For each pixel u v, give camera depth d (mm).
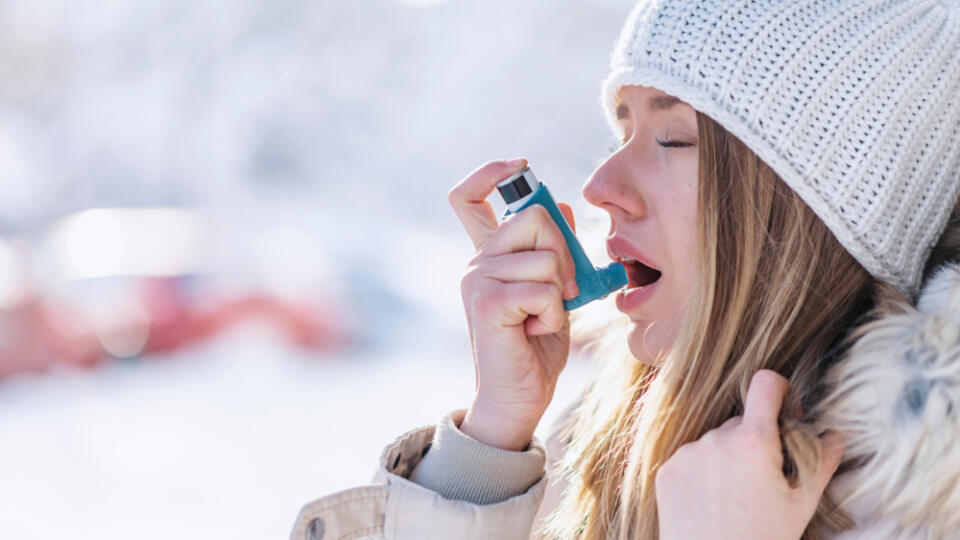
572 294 1077
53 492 4031
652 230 1081
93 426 4891
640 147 1079
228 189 18750
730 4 985
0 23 18641
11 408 5199
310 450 4520
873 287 1020
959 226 1037
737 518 860
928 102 995
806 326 1008
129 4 19484
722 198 1013
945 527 793
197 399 5320
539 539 1300
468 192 1156
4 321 5699
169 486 4098
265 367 5895
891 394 837
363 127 19609
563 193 9984
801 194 981
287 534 3613
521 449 1117
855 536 859
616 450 1176
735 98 979
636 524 1040
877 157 976
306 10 20281
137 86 19297
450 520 1052
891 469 826
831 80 967
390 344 6246
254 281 6367
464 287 1100
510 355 1080
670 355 1049
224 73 19859
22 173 18234
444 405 5230
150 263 6488
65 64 19016
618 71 1065
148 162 18938
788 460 883
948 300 866
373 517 1075
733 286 1017
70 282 6109
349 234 8781
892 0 998
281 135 19406
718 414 1014
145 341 5906
